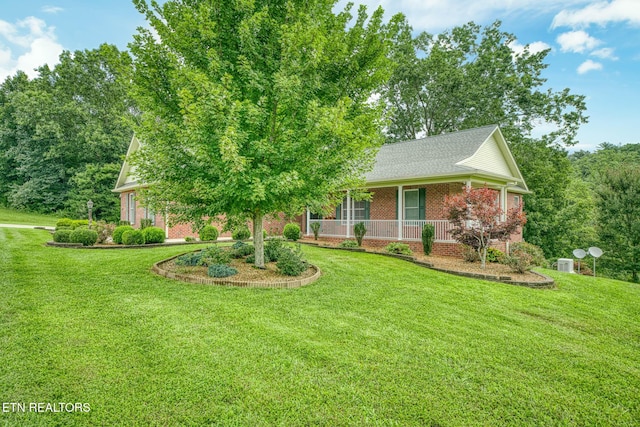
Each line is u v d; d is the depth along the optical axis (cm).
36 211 3064
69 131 3047
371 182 1398
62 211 2938
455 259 1170
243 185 595
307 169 633
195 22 603
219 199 671
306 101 645
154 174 662
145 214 1873
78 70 3141
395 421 273
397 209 1462
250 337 409
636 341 498
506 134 2411
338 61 682
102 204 2944
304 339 412
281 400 291
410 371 352
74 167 3112
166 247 1231
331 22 701
